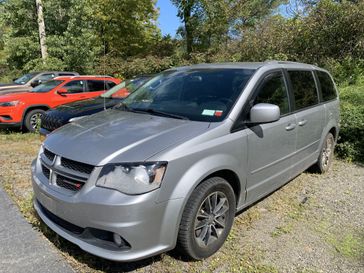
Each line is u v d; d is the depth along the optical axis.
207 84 3.76
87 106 6.71
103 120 3.54
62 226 2.89
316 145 5.01
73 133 3.21
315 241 3.43
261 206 4.22
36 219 3.71
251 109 3.29
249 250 3.23
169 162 2.63
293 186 4.94
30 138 8.05
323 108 5.06
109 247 2.59
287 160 4.14
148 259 3.01
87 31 20.70
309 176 5.40
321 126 5.03
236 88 3.53
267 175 3.77
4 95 9.10
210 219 3.06
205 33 22.48
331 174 5.53
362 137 6.34
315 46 11.59
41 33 20.36
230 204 3.25
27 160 6.07
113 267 2.89
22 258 2.99
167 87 4.05
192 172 2.76
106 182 2.56
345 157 6.39
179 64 18.02
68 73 16.36
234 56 13.86
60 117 6.32
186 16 23.34
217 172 3.10
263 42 12.82
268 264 3.01
